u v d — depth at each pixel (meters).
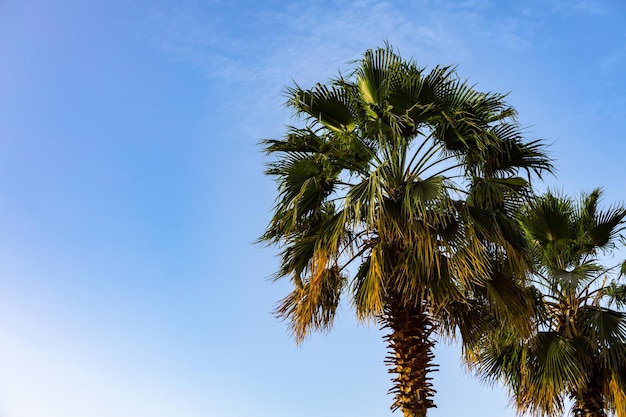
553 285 15.15
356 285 11.34
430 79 11.40
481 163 11.67
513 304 11.40
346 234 11.48
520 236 11.84
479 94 11.60
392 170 11.42
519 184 11.70
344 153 11.54
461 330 11.57
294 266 11.91
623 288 14.91
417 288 10.88
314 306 11.56
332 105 11.80
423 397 10.84
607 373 14.37
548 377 13.70
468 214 11.04
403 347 11.06
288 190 11.74
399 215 10.92
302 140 11.71
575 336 14.52
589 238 15.45
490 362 15.12
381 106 11.58
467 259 10.80
